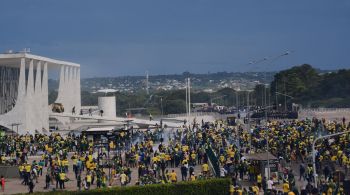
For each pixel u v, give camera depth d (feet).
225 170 187.01
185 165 193.98
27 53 411.75
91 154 231.91
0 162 232.32
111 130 325.83
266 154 193.57
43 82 464.24
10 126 403.54
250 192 149.69
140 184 164.45
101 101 572.10
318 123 343.46
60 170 200.23
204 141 272.31
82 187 185.88
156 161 209.36
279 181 176.04
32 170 203.51
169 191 156.15
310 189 144.36
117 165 210.59
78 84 603.67
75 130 427.74
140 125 510.17
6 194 170.19
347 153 202.49
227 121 493.77
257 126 367.45
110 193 149.79
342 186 143.43
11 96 497.46
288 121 461.37
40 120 441.27
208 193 160.04
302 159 206.80
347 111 625.82
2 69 479.00
